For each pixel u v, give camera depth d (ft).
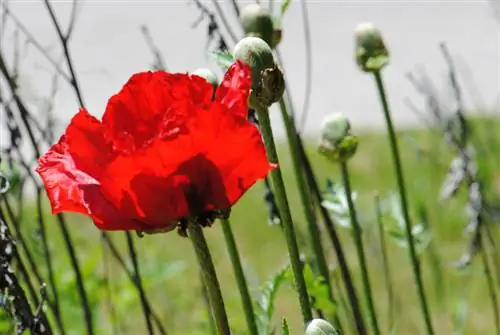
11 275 13.37
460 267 18.95
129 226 9.50
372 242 22.81
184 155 9.14
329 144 14.56
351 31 57.52
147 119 9.55
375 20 58.80
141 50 50.47
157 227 9.53
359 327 15.48
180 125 9.04
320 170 38.29
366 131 44.68
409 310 27.40
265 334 14.26
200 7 15.75
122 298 20.02
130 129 9.55
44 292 13.70
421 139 39.04
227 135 9.09
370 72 15.21
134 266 15.56
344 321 21.26
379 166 38.70
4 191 14.01
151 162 9.12
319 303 14.33
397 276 29.25
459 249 29.55
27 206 30.83
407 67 52.13
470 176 19.22
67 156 9.73
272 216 15.44
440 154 31.71
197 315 23.02
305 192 14.69
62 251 25.54
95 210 9.45
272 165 9.43
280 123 41.81
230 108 9.26
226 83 9.82
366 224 22.75
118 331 22.21
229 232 13.71
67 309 19.36
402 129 42.11
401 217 16.63
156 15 53.57
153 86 9.57
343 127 14.52
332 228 15.72
